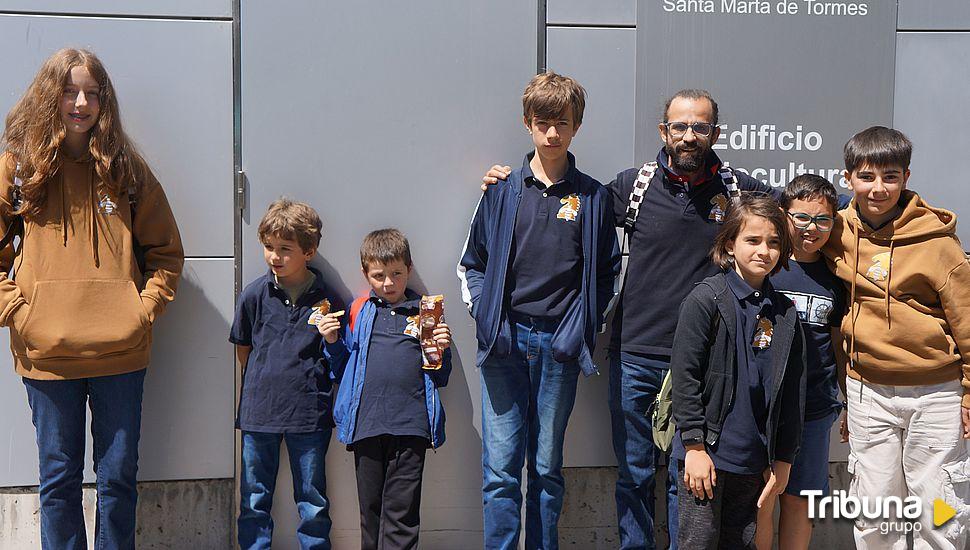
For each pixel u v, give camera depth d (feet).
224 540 12.50
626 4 12.49
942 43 12.89
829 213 10.62
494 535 11.60
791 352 9.95
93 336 10.53
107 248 10.75
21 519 12.16
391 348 11.62
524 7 12.37
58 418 10.69
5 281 10.56
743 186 11.85
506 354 11.22
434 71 12.32
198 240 12.18
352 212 12.36
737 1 12.55
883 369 10.78
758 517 10.44
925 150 13.02
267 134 12.15
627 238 12.93
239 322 11.82
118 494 11.04
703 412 9.94
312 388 11.76
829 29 12.69
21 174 10.44
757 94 12.66
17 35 11.66
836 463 13.29
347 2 12.13
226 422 12.41
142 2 11.85
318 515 11.96
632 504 11.98
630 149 12.65
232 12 11.97
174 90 12.00
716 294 9.89
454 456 12.76
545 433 11.46
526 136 12.53
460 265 11.93
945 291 10.44
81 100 10.40
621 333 11.71
